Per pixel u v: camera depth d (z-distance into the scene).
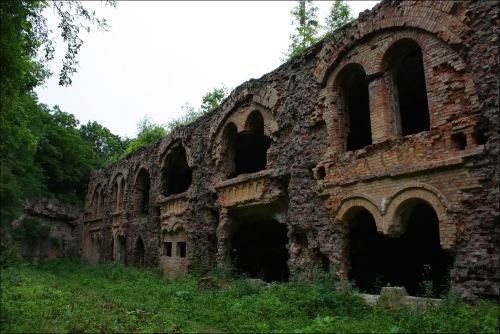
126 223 29.98
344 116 14.30
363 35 13.21
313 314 11.05
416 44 12.17
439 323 8.60
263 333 9.60
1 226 20.45
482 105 10.08
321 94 14.74
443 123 10.89
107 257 33.00
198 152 21.81
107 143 54.94
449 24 10.92
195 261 20.22
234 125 20.06
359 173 12.84
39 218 37.31
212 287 16.38
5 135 13.82
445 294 10.59
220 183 19.38
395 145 11.97
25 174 29.81
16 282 18.94
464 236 9.96
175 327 10.52
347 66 13.95
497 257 9.32
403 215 11.68
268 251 22.69
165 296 16.00
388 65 12.82
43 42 11.66
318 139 14.76
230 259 18.92
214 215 20.30
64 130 39.25
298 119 15.60
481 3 10.41
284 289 13.41
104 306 13.62
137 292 17.81
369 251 16.56
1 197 19.86
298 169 15.13
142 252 28.62
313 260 14.14
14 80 10.69
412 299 10.43
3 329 9.74
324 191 13.88
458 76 10.76
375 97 12.78
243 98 18.77
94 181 39.09
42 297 15.17
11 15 10.19
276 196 16.14
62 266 33.06
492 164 9.73
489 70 10.05
